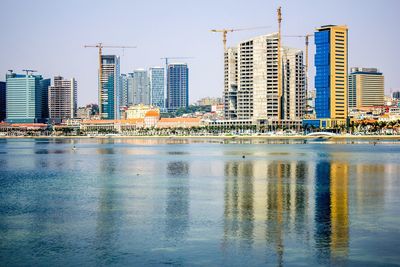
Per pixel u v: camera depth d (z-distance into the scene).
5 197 117.88
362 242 75.00
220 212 97.12
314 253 70.19
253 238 77.50
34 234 81.50
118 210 100.44
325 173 164.62
